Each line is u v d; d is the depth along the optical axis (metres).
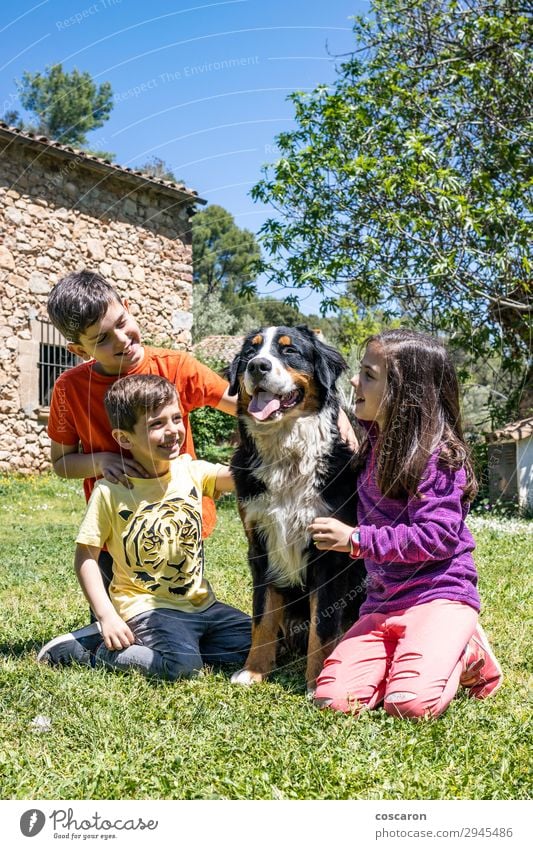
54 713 2.38
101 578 3.01
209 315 10.57
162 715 2.39
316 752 2.08
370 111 9.76
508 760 2.05
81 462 3.28
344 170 8.53
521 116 10.19
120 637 2.86
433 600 2.69
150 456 3.04
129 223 12.47
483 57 10.27
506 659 3.14
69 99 10.79
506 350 10.76
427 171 9.02
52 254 11.73
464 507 2.82
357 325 9.07
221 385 3.40
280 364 3.01
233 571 4.93
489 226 9.70
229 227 10.69
